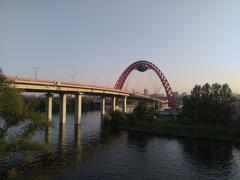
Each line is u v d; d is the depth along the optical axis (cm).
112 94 19675
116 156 7912
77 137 10850
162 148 9388
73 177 5816
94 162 7112
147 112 16688
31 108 3684
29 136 3566
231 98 15212
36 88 11488
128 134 12475
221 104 14112
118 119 14850
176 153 8625
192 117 15112
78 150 8438
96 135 11669
